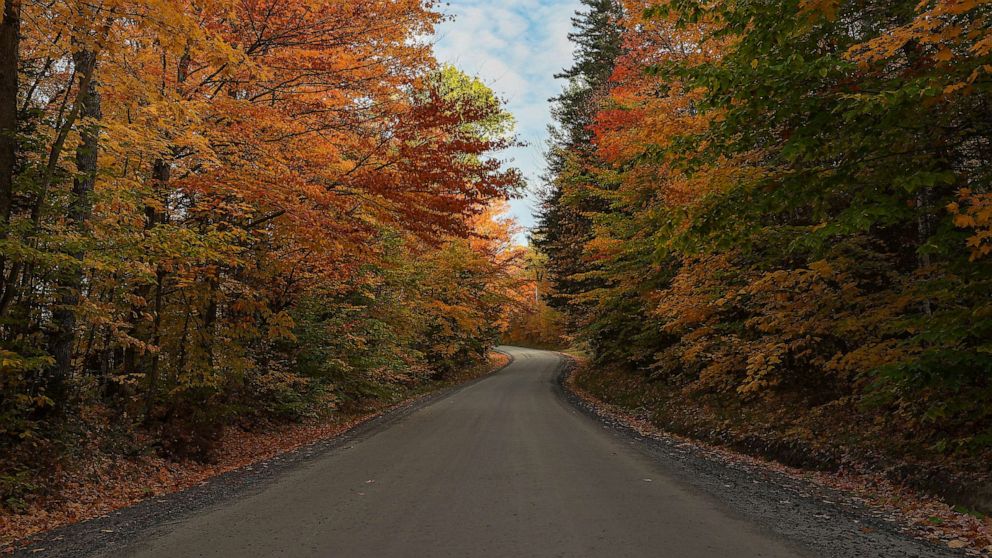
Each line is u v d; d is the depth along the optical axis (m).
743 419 12.41
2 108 7.25
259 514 6.33
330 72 10.70
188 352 11.59
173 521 6.19
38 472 7.66
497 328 47.12
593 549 4.87
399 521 5.87
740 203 7.64
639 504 6.44
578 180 21.27
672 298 13.89
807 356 12.29
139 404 11.07
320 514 6.25
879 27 7.78
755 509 6.24
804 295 10.19
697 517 5.88
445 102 11.34
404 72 11.42
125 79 8.57
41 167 7.77
